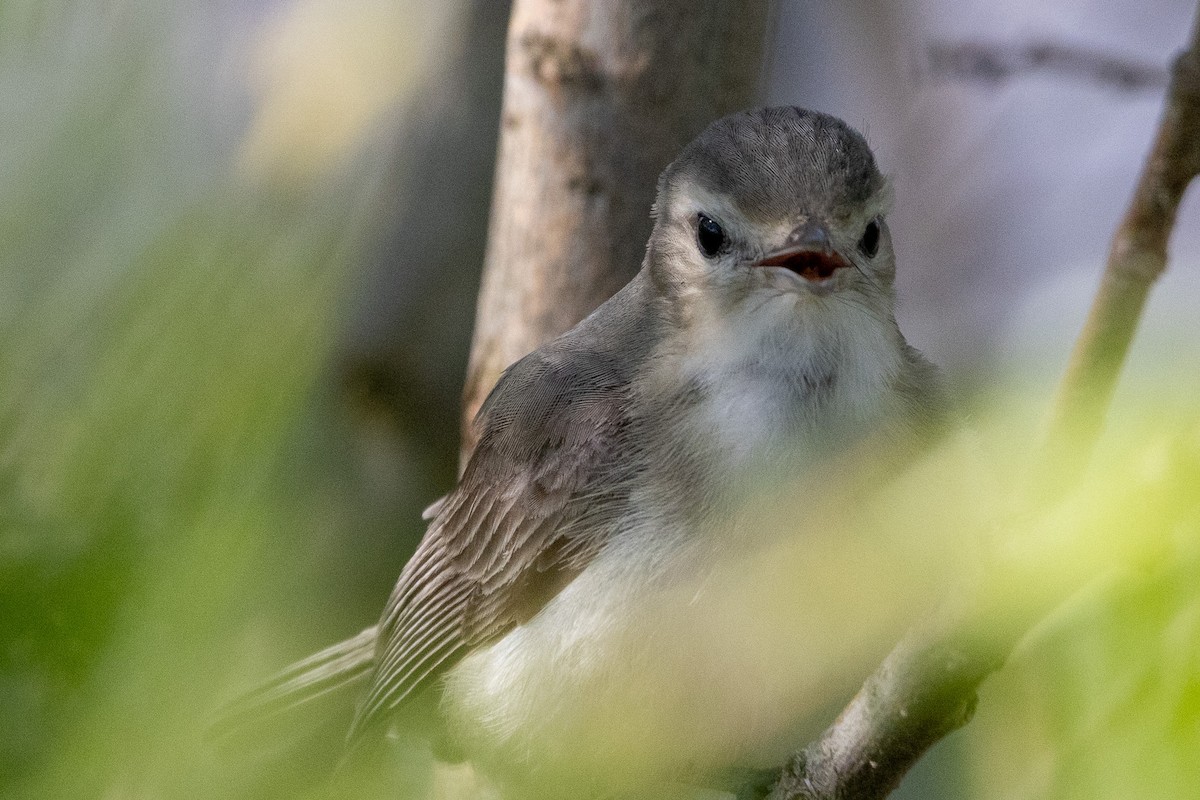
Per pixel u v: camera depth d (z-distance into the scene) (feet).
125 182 4.14
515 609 5.18
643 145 5.19
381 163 5.26
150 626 3.74
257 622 3.95
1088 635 4.21
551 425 5.17
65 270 4.00
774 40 5.29
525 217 5.21
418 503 5.27
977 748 5.07
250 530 3.81
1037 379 4.76
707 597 5.14
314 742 5.12
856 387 5.15
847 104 5.47
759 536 5.14
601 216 5.20
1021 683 5.00
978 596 5.00
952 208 5.43
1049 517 4.35
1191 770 4.06
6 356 3.89
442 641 5.19
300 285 4.03
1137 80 5.26
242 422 3.85
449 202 5.28
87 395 3.86
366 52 5.24
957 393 5.18
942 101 5.45
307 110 5.21
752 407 5.15
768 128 5.17
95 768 3.73
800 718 5.15
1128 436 3.76
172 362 3.88
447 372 5.28
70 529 3.75
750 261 5.16
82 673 3.73
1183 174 4.98
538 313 5.21
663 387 5.16
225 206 4.26
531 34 5.20
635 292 5.19
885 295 5.17
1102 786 4.17
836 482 5.14
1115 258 4.98
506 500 5.18
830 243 5.16
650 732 5.15
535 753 5.16
